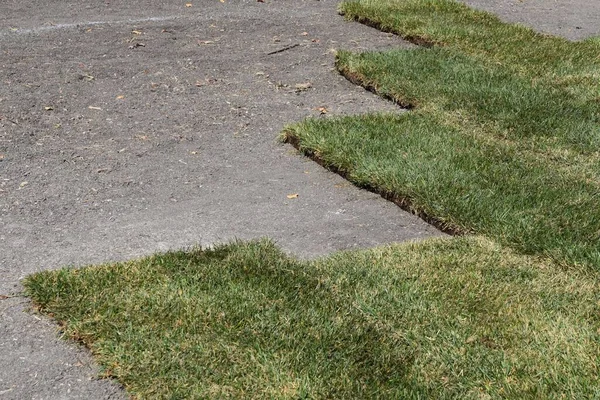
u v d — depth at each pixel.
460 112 7.72
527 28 10.49
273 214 5.93
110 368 4.15
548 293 4.92
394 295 4.82
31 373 4.15
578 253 5.33
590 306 4.79
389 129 7.22
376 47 9.77
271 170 6.66
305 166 6.77
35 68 8.44
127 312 4.55
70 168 6.49
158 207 5.97
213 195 6.19
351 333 4.43
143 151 6.87
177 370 4.11
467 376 4.15
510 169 6.53
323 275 5.03
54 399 3.98
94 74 8.41
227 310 4.58
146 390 3.98
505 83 8.47
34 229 5.59
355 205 6.13
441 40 9.76
